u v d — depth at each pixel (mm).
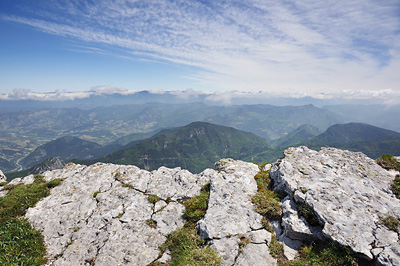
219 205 12766
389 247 8211
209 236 10898
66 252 11508
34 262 10719
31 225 13055
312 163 14141
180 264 9734
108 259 10914
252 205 12586
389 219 9383
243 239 10531
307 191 11516
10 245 11367
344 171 13156
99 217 13602
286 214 11031
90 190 16203
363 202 10570
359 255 8391
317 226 10148
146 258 10891
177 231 11984
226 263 9453
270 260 9453
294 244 10109
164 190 15773
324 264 8750
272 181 14664
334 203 10547
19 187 16297
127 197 15211
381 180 12289
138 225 12938
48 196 15805
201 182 16312
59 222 13383
